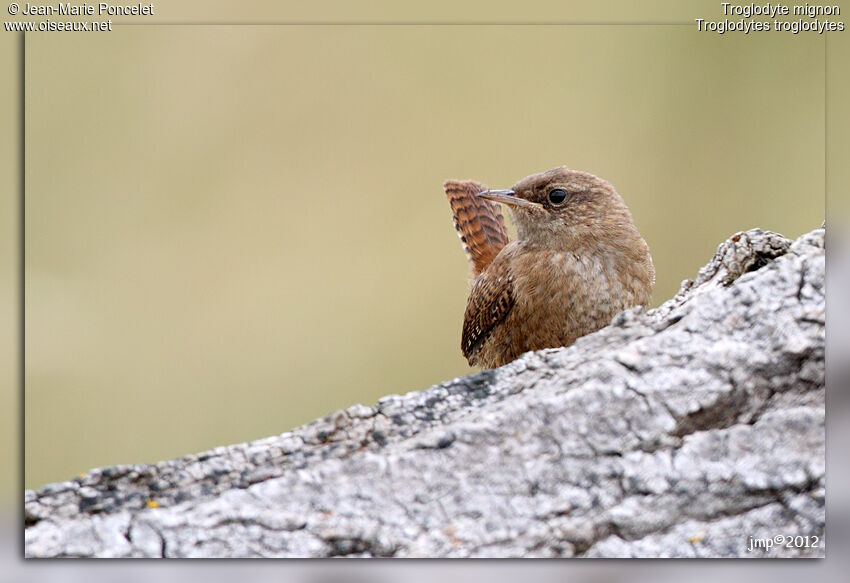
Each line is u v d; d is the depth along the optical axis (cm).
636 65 2109
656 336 768
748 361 746
